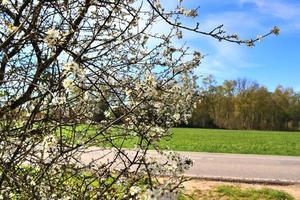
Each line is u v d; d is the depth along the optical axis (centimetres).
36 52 356
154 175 318
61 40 311
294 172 1259
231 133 4244
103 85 349
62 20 364
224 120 6406
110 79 360
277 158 1641
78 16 350
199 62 368
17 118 364
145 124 333
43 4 338
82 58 345
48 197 329
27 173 345
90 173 393
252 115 6925
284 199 886
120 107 336
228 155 1723
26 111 368
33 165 373
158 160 330
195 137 3161
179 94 349
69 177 356
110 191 335
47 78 347
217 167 1315
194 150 1914
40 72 336
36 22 346
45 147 337
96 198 333
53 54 342
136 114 318
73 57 326
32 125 357
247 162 1477
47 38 298
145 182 296
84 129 365
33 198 324
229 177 1121
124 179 337
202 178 1098
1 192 342
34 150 359
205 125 6100
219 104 6259
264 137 3541
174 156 328
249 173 1215
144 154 317
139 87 302
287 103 7112
